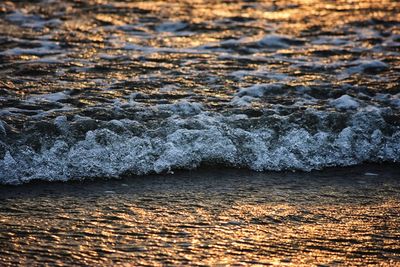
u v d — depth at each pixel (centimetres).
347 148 2784
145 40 4472
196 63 3925
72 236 2030
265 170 2667
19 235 2020
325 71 3825
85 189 2419
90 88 3375
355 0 6000
